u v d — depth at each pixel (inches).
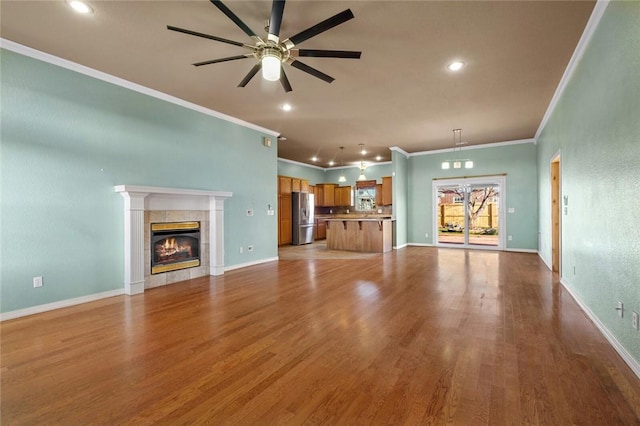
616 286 92.6
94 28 111.1
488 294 152.6
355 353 92.4
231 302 142.6
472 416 63.9
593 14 102.5
